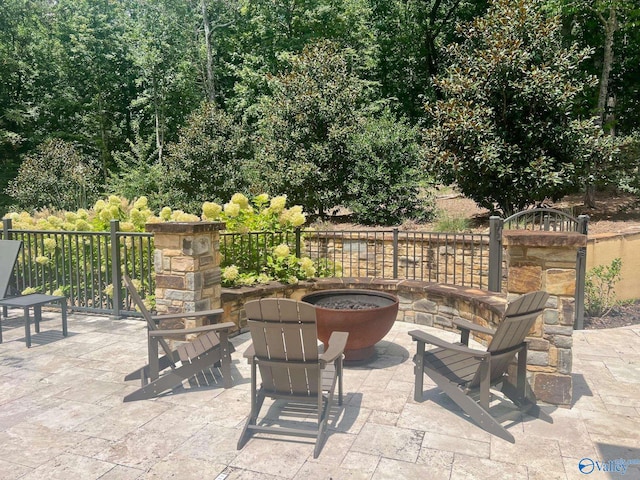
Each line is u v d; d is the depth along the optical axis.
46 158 19.05
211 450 3.09
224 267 6.49
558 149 10.30
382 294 5.09
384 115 14.04
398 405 3.81
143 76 25.38
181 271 5.00
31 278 7.67
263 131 14.55
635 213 11.52
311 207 13.64
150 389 3.92
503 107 10.54
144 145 22.31
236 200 7.04
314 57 14.37
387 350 5.28
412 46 22.66
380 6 23.09
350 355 4.77
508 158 10.23
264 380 3.37
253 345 3.28
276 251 6.58
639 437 3.28
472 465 2.91
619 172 11.59
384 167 12.87
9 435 3.29
